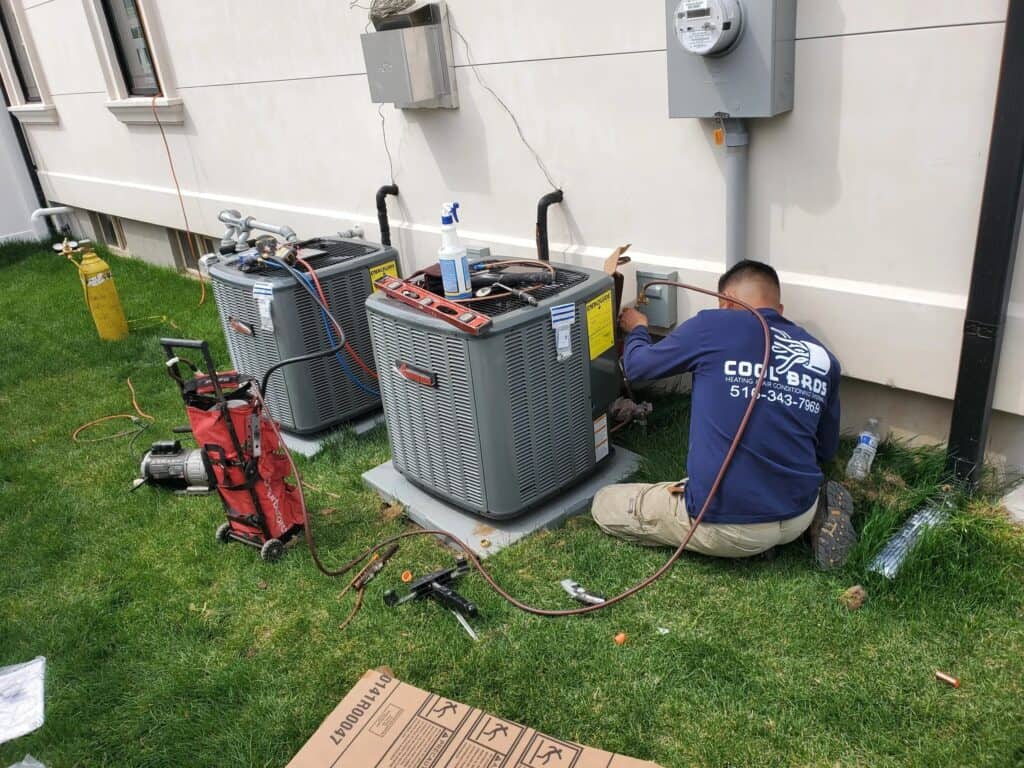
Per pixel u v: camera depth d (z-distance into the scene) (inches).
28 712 87.2
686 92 104.3
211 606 102.3
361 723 77.2
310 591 102.6
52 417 165.5
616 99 120.3
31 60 293.7
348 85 166.2
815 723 75.7
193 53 206.8
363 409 147.6
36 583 111.3
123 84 251.9
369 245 149.1
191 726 84.4
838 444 104.9
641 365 96.6
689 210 118.3
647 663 84.3
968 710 75.0
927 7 88.2
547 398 106.1
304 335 135.8
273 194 204.5
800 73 100.3
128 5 232.4
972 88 87.9
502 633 91.0
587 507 114.0
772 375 87.9
